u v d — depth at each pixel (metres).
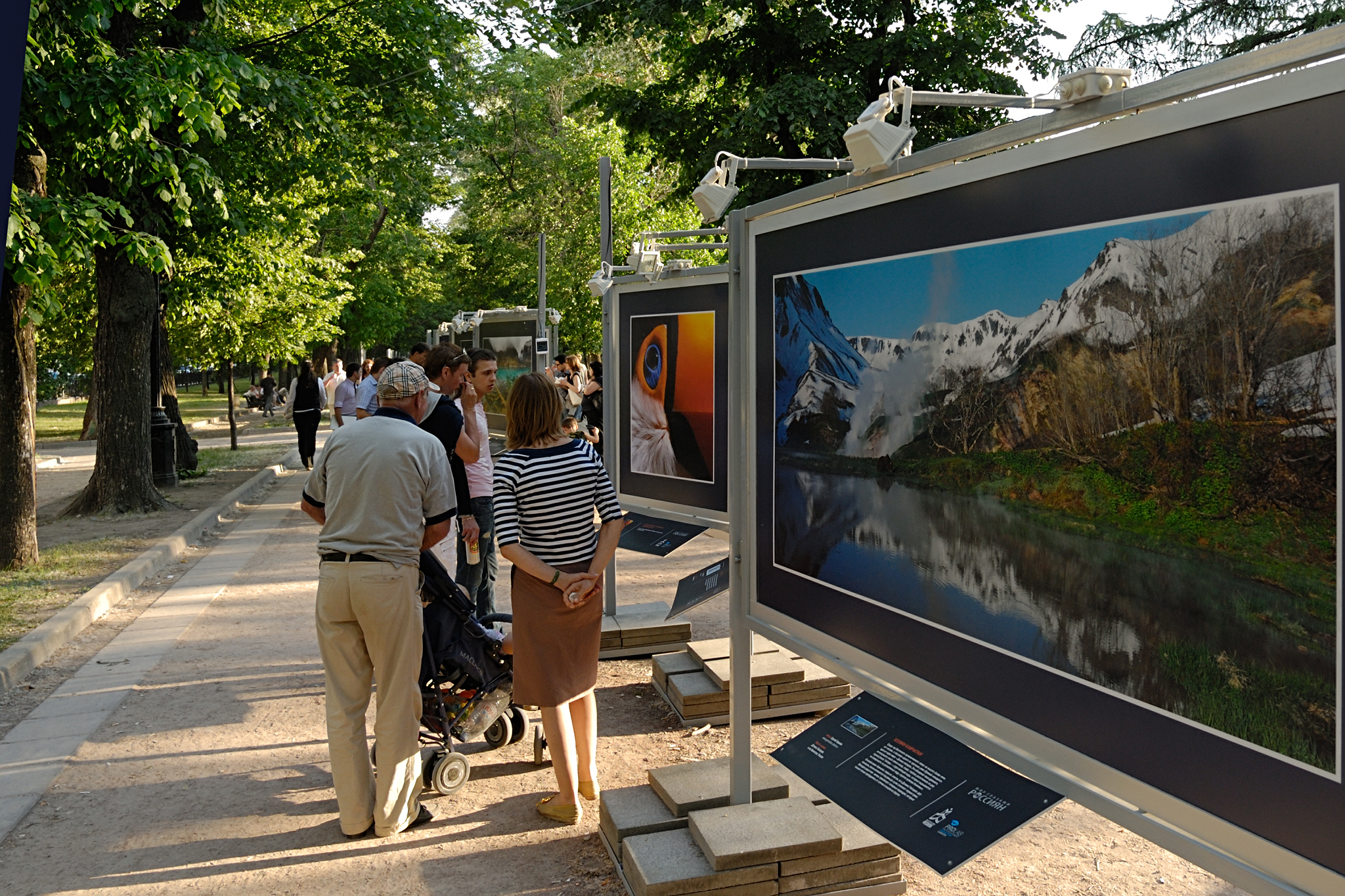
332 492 4.13
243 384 89.19
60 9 9.11
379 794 4.20
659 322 6.37
